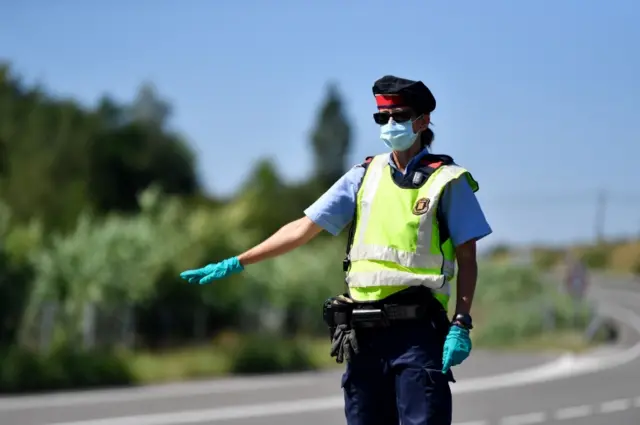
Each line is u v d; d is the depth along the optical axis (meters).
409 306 11.08
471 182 11.29
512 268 133.38
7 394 50.25
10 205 101.56
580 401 45.47
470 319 10.96
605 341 107.56
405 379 10.98
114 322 69.50
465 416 39.25
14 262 63.66
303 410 41.34
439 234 11.20
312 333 90.44
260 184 131.62
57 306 65.06
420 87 11.33
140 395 48.78
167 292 74.62
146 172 139.50
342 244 100.69
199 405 43.44
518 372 65.19
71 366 54.59
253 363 65.50
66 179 121.56
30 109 126.75
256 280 83.62
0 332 62.78
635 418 38.69
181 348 73.19
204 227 78.44
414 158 11.41
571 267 101.44
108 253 68.50
